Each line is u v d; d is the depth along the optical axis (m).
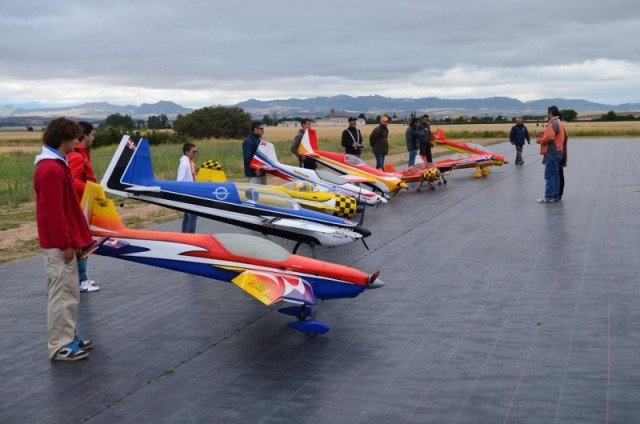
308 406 4.85
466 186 19.81
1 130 162.88
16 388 5.38
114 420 4.73
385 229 12.54
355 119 19.66
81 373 5.68
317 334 6.51
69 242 5.86
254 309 7.55
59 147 5.88
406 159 31.53
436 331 6.49
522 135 26.86
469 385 5.12
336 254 10.38
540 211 14.05
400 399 4.91
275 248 6.85
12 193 20.09
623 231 11.37
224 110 73.44
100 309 7.66
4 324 7.18
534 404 4.73
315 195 11.60
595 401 4.74
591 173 22.69
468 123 132.50
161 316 7.33
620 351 5.75
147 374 5.61
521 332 6.36
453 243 10.91
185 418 4.72
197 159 30.00
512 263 9.30
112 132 57.56
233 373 5.58
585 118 155.00
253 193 9.99
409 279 8.61
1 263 10.44
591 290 7.76
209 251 6.73
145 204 17.62
